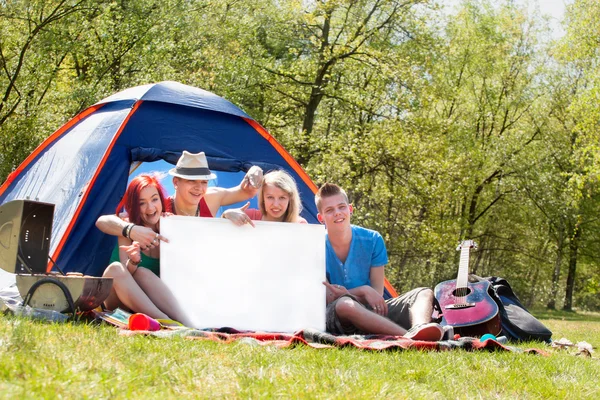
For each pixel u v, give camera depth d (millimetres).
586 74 21609
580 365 4754
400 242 22047
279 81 22000
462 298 6789
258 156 7367
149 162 7090
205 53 19953
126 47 18859
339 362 3777
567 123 27531
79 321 4496
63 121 18031
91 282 4633
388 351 4465
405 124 21328
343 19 22359
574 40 21328
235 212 5320
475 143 26922
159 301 5004
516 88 27688
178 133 6945
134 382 2863
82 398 2553
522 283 32094
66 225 5957
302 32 22594
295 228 5379
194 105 7145
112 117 6848
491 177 27688
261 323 5113
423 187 20797
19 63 17828
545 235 30406
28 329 3641
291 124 23188
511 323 7070
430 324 4867
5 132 18000
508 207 29578
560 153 27438
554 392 3623
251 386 2996
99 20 18766
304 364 3615
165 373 3064
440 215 23547
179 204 5781
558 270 29828
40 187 6859
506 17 27469
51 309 4574
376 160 20766
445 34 26984
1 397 2438
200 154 5785
